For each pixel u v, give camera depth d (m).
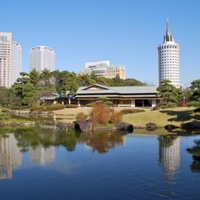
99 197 12.60
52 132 35.84
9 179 15.34
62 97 87.56
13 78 156.00
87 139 29.55
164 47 190.62
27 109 80.94
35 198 12.61
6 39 150.88
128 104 80.62
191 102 36.31
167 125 39.56
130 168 17.50
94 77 123.62
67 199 12.44
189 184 14.29
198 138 29.92
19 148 24.38
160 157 20.66
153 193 13.05
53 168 17.58
